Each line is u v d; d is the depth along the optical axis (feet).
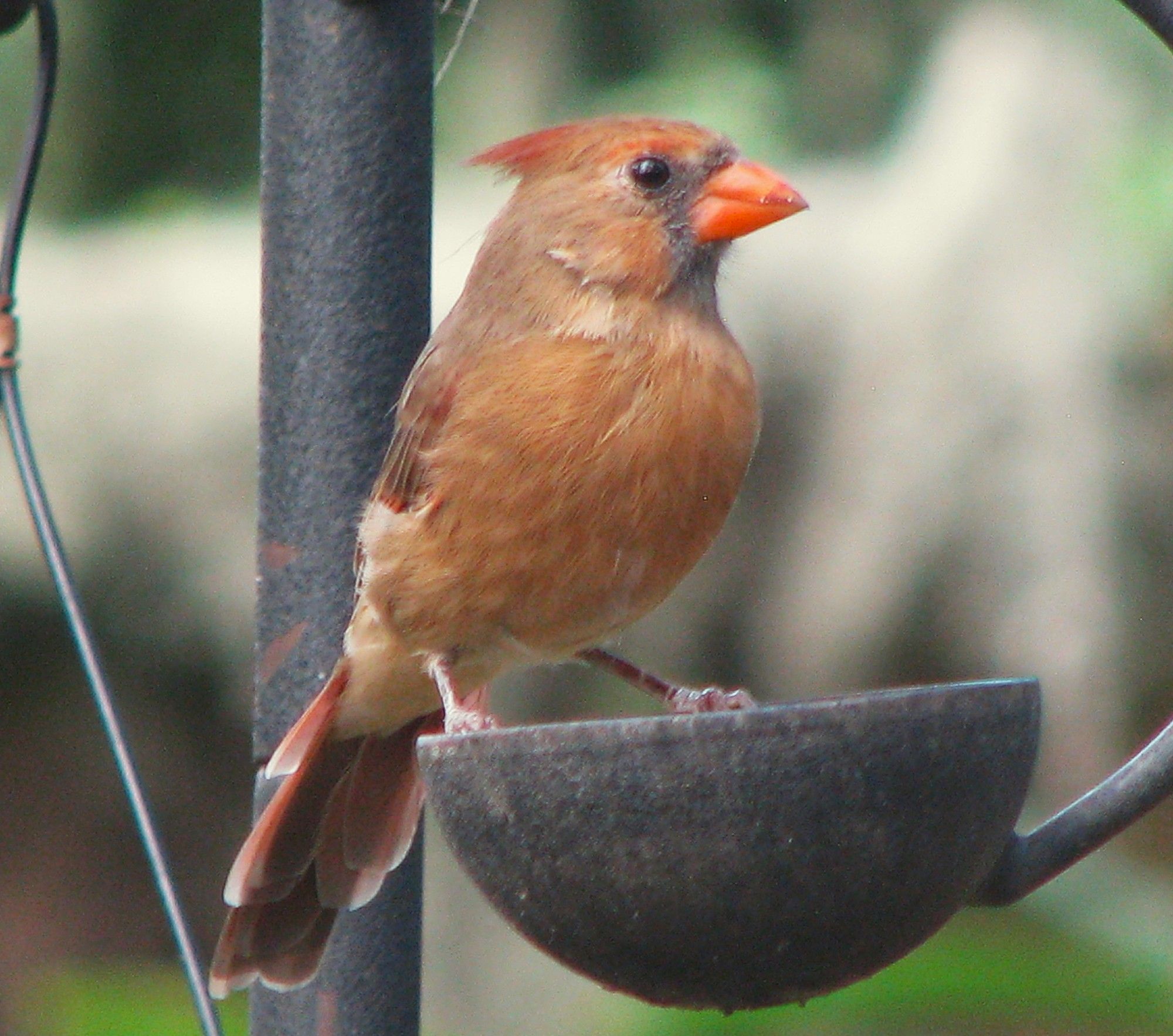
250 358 38.93
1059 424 37.35
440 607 21.22
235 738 42.68
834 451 38.01
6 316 20.49
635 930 14.92
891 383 37.76
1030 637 37.96
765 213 21.36
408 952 21.85
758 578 38.55
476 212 37.96
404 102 20.39
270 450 21.02
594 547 20.84
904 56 38.70
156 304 38.99
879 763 14.39
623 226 21.22
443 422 20.77
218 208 39.73
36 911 42.91
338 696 21.52
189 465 39.11
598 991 39.06
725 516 21.63
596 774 14.60
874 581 37.99
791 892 14.60
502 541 20.76
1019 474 37.50
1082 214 37.27
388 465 20.79
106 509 39.29
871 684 38.73
